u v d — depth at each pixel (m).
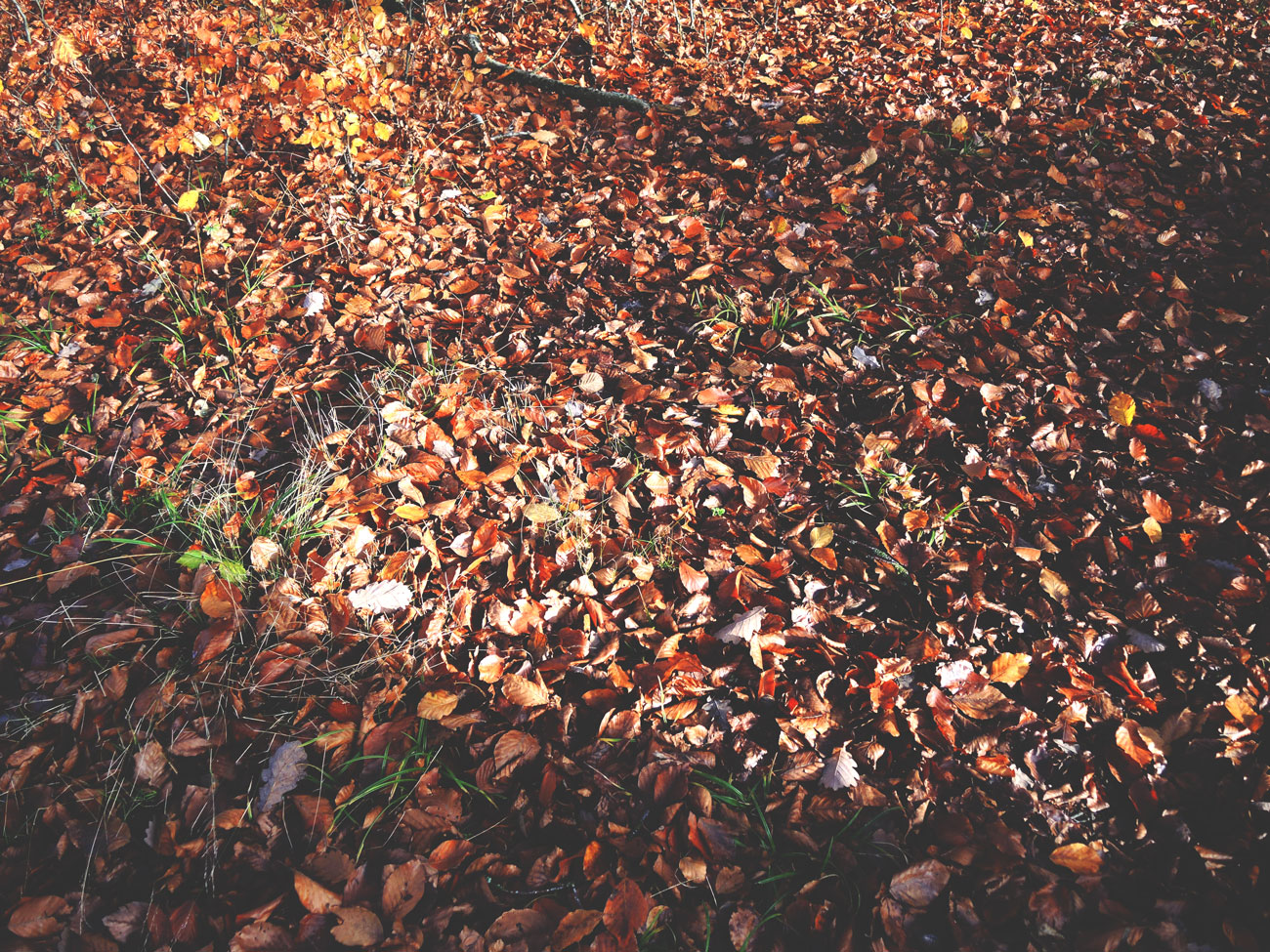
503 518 1.77
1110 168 2.63
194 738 1.48
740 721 1.54
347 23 3.02
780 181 2.67
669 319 2.21
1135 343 2.09
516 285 2.28
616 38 3.70
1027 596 1.67
